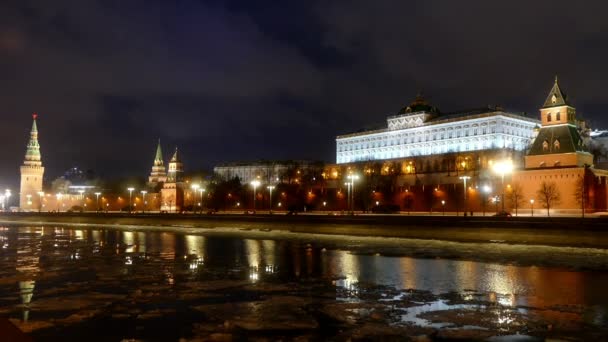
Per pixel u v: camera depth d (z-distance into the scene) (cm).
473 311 3469
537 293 4138
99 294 4200
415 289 4359
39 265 6116
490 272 5275
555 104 13462
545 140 13475
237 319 3306
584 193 12144
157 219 14625
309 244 8694
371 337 2866
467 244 7975
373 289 4375
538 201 12938
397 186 17400
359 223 9938
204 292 4281
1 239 10462
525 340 2786
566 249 7012
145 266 5978
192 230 12731
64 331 3075
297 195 19850
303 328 3080
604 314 3369
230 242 9319
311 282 4772
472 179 15262
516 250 7106
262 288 4462
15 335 1236
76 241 9850
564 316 3319
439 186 15938
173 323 3238
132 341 2872
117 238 10575
